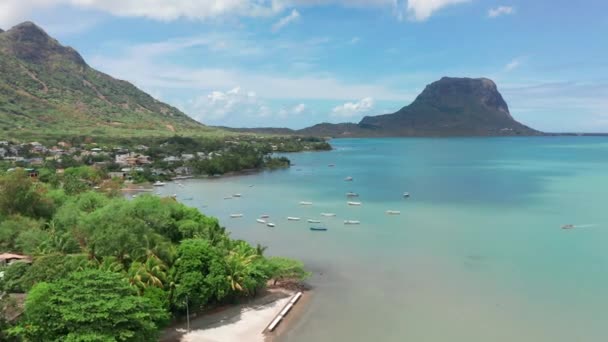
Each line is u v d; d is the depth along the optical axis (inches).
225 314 2603.3
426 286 3137.3
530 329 2493.8
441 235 4621.1
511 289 3070.9
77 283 1915.6
